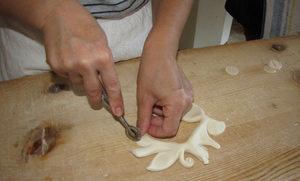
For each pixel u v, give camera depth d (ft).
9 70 2.79
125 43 2.79
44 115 2.16
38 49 2.49
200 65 2.79
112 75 1.60
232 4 4.74
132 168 1.86
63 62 1.48
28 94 2.32
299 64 2.89
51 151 1.91
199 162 1.94
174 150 1.96
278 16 3.73
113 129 2.09
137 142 2.01
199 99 2.41
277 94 2.51
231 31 7.38
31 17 1.57
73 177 1.77
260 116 2.29
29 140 1.97
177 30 2.19
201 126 2.14
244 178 1.83
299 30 3.74
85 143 1.98
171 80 1.90
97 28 1.58
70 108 2.23
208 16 5.44
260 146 2.04
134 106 2.30
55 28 1.53
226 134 2.12
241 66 2.82
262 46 3.14
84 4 2.29
